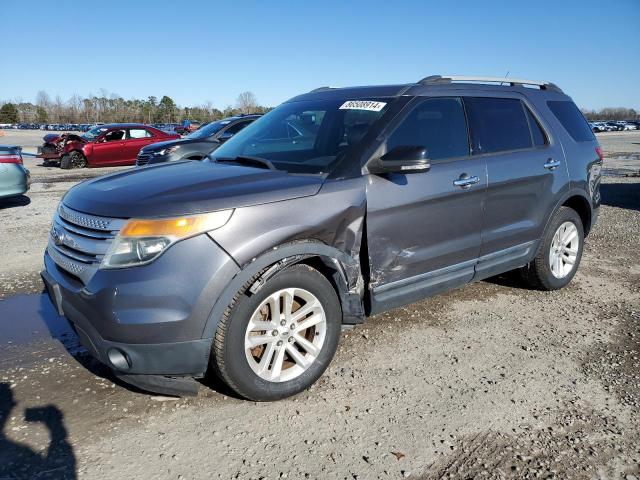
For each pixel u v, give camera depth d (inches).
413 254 143.2
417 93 151.9
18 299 190.7
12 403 120.8
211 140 422.6
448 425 114.8
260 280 114.5
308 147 148.2
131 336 105.7
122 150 752.3
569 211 195.2
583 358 146.9
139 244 106.1
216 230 109.0
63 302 117.6
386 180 135.5
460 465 102.3
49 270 126.4
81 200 122.3
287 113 169.5
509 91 181.3
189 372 111.7
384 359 144.1
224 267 108.9
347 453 105.2
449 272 155.6
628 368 141.5
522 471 100.7
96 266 109.5
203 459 102.8
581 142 200.7
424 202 142.3
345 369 138.3
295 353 124.0
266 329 119.2
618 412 120.9
